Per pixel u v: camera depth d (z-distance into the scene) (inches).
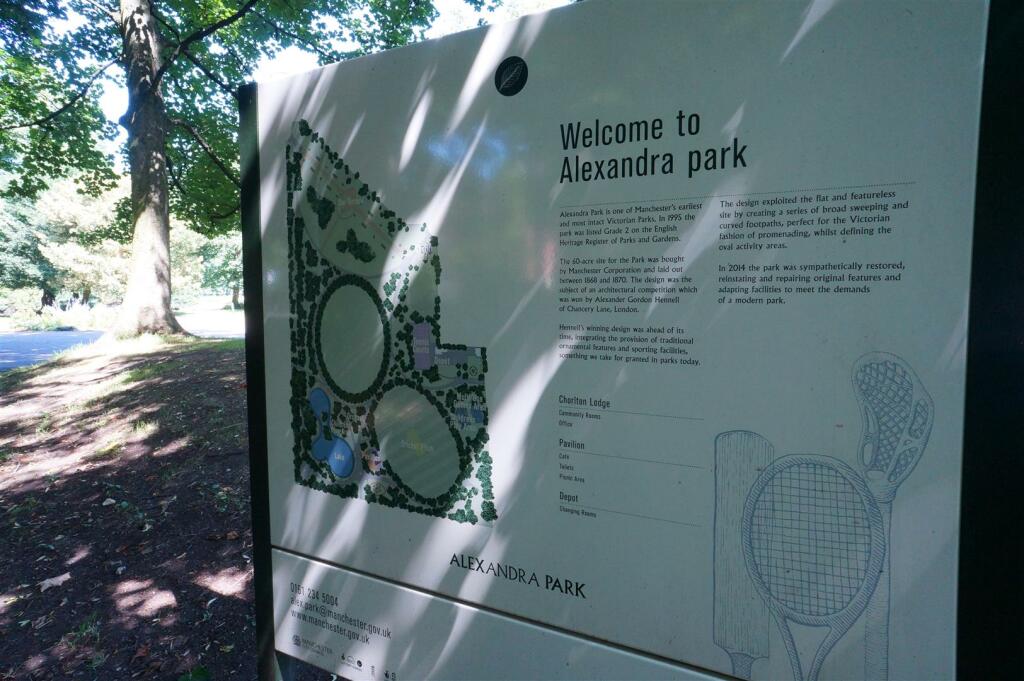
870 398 60.7
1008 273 55.2
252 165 102.3
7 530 199.6
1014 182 54.6
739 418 66.4
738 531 67.2
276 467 103.3
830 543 63.3
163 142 519.8
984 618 57.6
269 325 102.3
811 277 62.5
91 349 466.0
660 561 71.4
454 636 86.2
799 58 61.9
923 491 59.4
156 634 142.6
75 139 594.6
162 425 267.6
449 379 84.7
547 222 76.0
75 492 221.9
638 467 71.9
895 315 59.4
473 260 81.7
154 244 511.2
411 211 86.5
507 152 78.4
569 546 76.8
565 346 75.7
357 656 95.7
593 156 72.7
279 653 104.9
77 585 164.9
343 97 92.0
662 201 69.1
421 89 84.7
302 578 101.0
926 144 57.6
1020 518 55.6
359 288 92.3
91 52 570.9
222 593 154.6
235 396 294.4
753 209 64.6
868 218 59.9
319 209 95.5
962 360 57.3
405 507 90.0
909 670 61.0
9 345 924.0
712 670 69.5
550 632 78.5
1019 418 55.4
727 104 65.2
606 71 71.5
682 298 68.6
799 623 65.0
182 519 191.2
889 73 58.6
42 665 135.7
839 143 60.7
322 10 507.5
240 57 555.8
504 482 81.0
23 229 1583.4
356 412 93.9
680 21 67.3
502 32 78.0
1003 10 54.5
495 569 82.4
